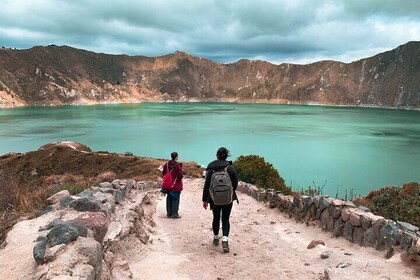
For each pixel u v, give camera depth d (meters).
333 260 7.02
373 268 5.85
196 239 8.98
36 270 4.02
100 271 4.52
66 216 6.57
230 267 6.97
